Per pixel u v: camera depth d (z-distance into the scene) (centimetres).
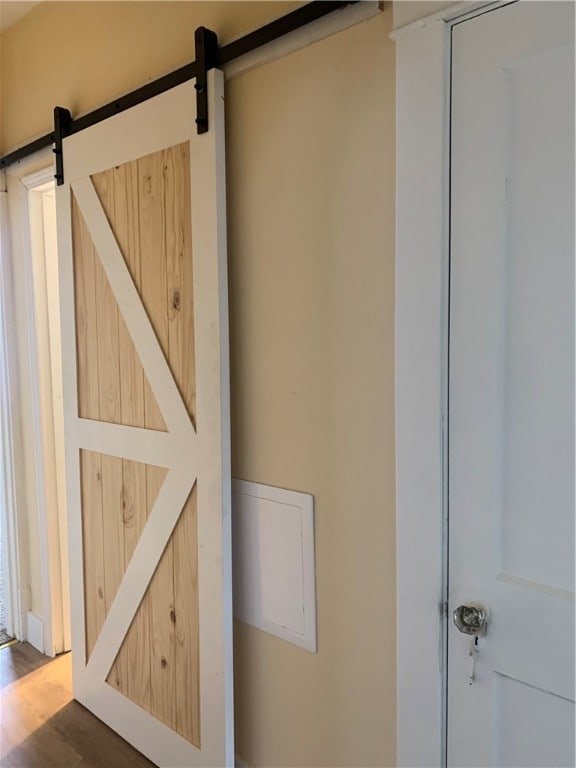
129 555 192
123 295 185
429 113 117
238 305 163
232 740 165
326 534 148
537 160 107
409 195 121
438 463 121
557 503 109
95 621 211
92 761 193
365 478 138
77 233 202
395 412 127
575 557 107
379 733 141
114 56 191
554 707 111
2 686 236
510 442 113
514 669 115
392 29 124
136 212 179
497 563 116
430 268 119
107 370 195
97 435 200
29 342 249
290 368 152
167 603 180
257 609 166
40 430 250
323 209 141
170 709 182
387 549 136
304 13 137
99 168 190
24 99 234
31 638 268
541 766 114
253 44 148
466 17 112
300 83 143
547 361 108
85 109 204
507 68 109
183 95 160
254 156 155
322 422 146
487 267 113
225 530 161
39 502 255
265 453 160
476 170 113
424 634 126
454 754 125
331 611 148
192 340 165
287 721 161
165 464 175
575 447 106
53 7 215
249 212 157
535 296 109
